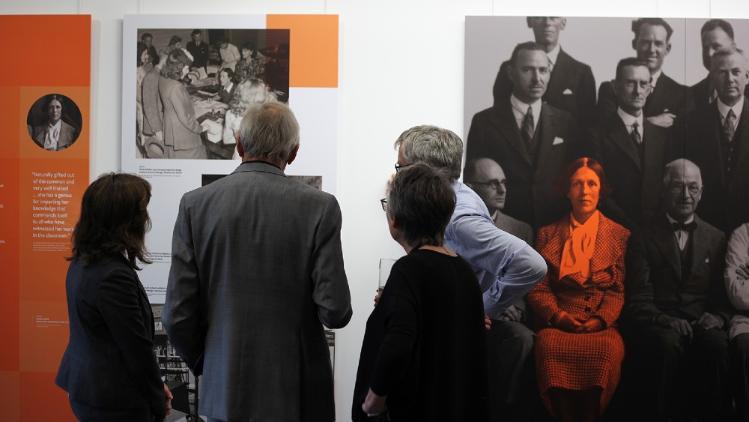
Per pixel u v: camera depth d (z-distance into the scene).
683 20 4.00
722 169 3.96
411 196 2.13
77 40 4.15
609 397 3.91
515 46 4.03
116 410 2.40
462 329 2.08
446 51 4.10
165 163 4.11
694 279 3.93
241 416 2.19
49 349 4.10
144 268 4.09
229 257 2.24
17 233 4.14
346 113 4.11
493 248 2.59
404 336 1.94
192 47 4.11
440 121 4.09
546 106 4.01
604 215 3.97
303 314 2.29
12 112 4.16
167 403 2.59
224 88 4.10
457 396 2.02
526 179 4.00
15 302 4.12
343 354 4.05
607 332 3.93
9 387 4.10
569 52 4.02
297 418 2.24
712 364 3.89
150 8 4.21
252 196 2.26
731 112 3.97
